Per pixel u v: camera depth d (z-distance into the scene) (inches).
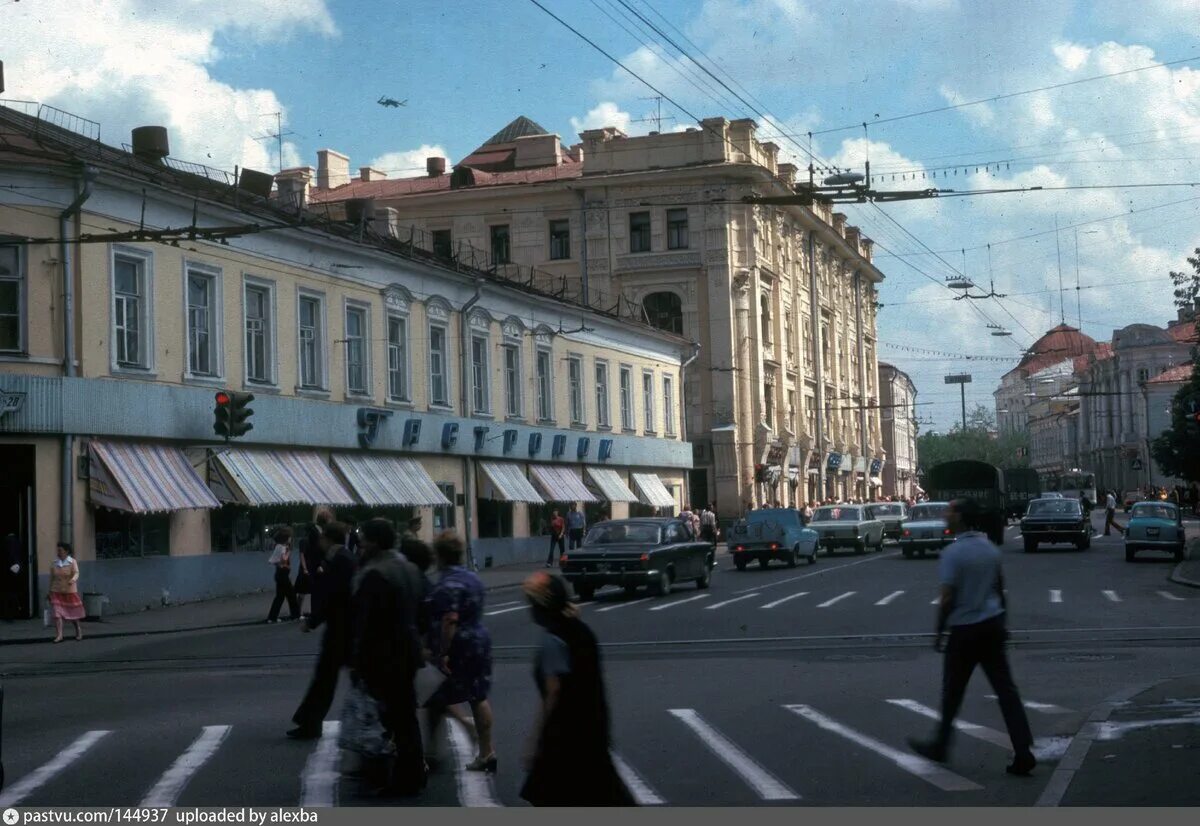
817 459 3142.2
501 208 2711.6
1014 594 1107.9
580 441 2041.1
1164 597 1049.5
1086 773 370.0
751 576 1489.9
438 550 418.3
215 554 1245.7
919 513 1854.1
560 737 270.7
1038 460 6855.3
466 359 1726.1
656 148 2645.2
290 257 1376.7
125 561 1127.6
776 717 492.4
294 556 1371.8
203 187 1277.1
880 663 668.7
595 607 1093.1
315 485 1364.4
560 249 2699.3
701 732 459.2
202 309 1258.6
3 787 380.2
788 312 2979.8
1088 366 5418.3
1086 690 552.1
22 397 1054.4
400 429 1553.9
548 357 1979.6
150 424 1162.6
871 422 3905.0
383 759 364.5
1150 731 429.7
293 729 462.0
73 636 955.3
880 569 1544.0
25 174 1072.8
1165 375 4451.3
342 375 1461.6
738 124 2628.0
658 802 346.0
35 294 1077.1
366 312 1517.0
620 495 2132.1
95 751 444.8
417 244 1811.0
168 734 478.6
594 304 2509.8
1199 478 1926.7
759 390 2674.7
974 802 342.0
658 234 2635.3
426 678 622.5
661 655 731.4
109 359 1128.8
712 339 2615.7
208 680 663.8
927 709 507.8
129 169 1143.6
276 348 1348.4
